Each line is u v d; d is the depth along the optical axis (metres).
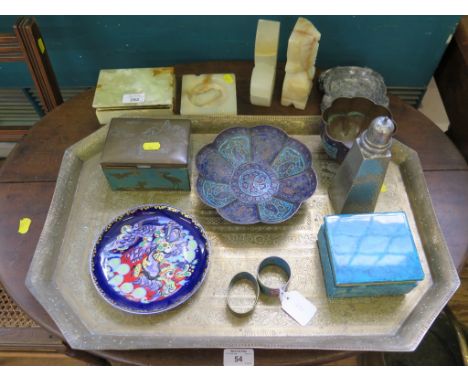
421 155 1.08
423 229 0.97
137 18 1.16
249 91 1.19
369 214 0.90
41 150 1.09
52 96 1.18
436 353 1.17
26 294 0.89
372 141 0.83
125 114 1.10
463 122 1.18
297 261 0.93
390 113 1.04
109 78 1.11
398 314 0.87
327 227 0.88
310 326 0.86
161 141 0.98
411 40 1.22
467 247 0.93
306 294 0.89
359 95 1.14
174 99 1.16
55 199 0.98
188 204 1.02
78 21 1.16
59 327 0.84
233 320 0.86
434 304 0.86
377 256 0.84
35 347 1.11
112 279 0.90
